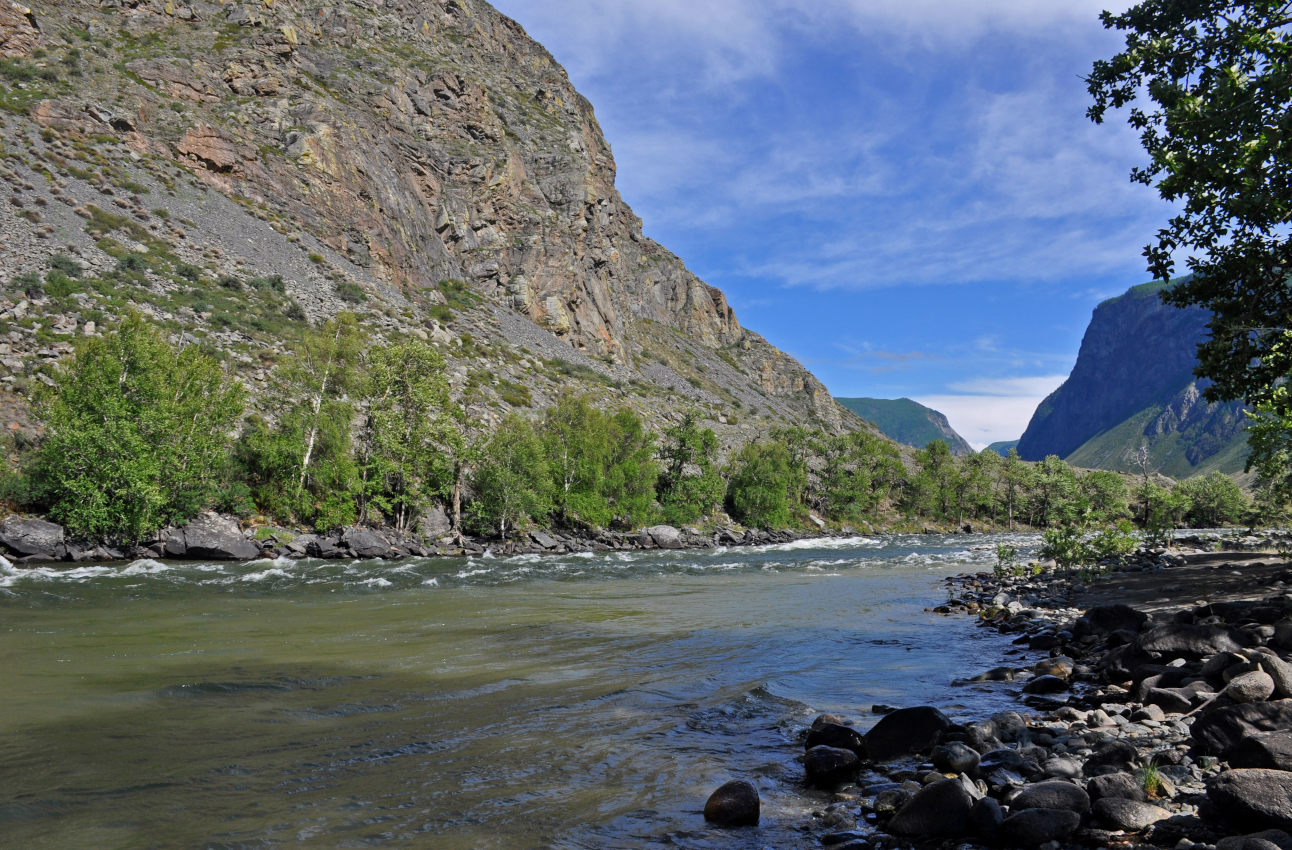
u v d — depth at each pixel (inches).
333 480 1839.3
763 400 7421.3
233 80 3705.7
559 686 452.8
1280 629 411.2
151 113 3270.2
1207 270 518.6
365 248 3700.8
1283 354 504.1
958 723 357.1
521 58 6747.1
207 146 3304.6
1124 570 1080.2
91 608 774.5
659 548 2458.2
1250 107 428.1
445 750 321.1
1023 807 231.0
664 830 235.0
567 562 1695.4
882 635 664.4
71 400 1406.3
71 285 2062.0
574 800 262.2
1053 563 1245.7
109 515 1344.7
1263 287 493.7
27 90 2928.2
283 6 4333.2
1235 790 205.3
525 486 2182.6
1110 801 224.2
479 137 4975.4
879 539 3147.1
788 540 3097.9
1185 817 212.7
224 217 3134.8
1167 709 351.9
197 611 775.7
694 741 339.0
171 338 2102.6
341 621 729.6
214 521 1531.7
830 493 4010.8
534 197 5108.3
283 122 3705.7
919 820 226.4
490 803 258.1
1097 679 444.1
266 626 686.5
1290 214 433.7
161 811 246.5
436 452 2070.6
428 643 608.4
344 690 435.2
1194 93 464.1
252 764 299.0
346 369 2004.2
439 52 5447.8
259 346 2345.0
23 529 1258.6
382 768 296.2
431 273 4138.8
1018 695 423.8
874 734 321.7
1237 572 886.4
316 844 220.1
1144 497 4456.2
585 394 3656.5
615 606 889.5
